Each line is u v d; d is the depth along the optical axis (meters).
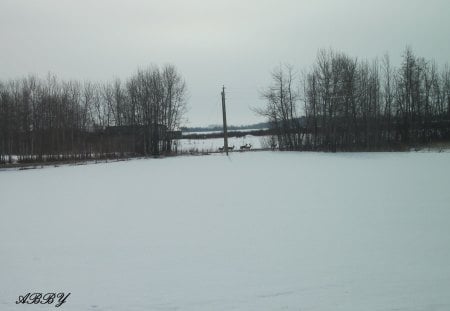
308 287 7.08
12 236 11.39
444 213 12.37
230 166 33.69
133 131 58.38
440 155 36.34
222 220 12.57
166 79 60.34
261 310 6.29
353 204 14.36
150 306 6.55
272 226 11.53
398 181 19.86
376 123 55.44
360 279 7.36
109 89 60.28
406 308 6.22
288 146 60.75
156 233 11.17
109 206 15.93
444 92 59.34
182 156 52.84
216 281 7.48
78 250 9.74
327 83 55.97
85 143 54.31
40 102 51.53
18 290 7.32
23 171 36.41
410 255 8.57
